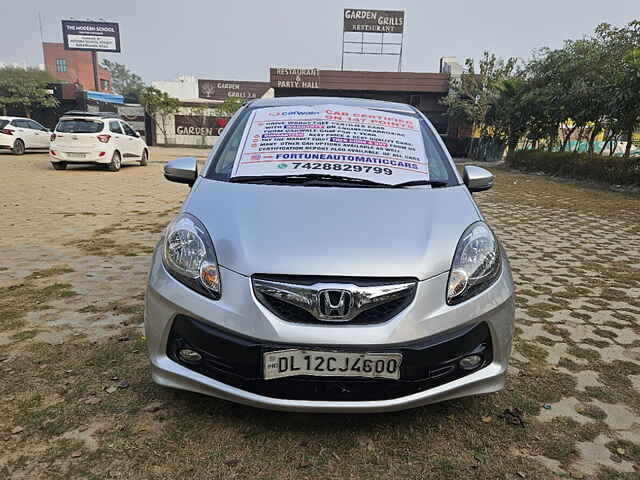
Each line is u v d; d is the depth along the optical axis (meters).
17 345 2.74
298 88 29.03
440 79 28.09
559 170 15.95
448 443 2.00
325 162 2.65
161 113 30.33
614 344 3.03
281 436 2.01
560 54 17.08
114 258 4.55
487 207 8.81
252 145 2.78
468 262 2.03
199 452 1.90
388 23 33.53
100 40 42.66
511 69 25.25
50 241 5.18
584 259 5.15
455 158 27.16
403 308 1.88
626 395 2.43
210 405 2.20
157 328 2.03
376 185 2.51
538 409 2.28
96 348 2.73
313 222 2.09
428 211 2.25
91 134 11.84
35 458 1.84
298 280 1.87
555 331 3.21
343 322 1.85
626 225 7.34
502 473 1.84
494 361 2.06
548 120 17.98
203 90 34.28
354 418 2.14
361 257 1.91
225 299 1.90
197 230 2.10
